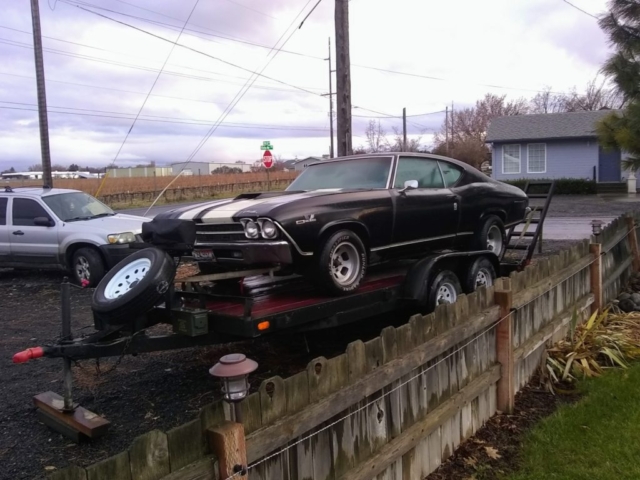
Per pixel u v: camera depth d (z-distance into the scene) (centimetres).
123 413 440
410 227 600
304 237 477
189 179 5359
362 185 607
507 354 456
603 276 743
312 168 672
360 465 312
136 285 418
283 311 441
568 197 2673
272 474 263
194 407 448
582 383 512
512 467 386
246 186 5312
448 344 386
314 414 277
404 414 351
